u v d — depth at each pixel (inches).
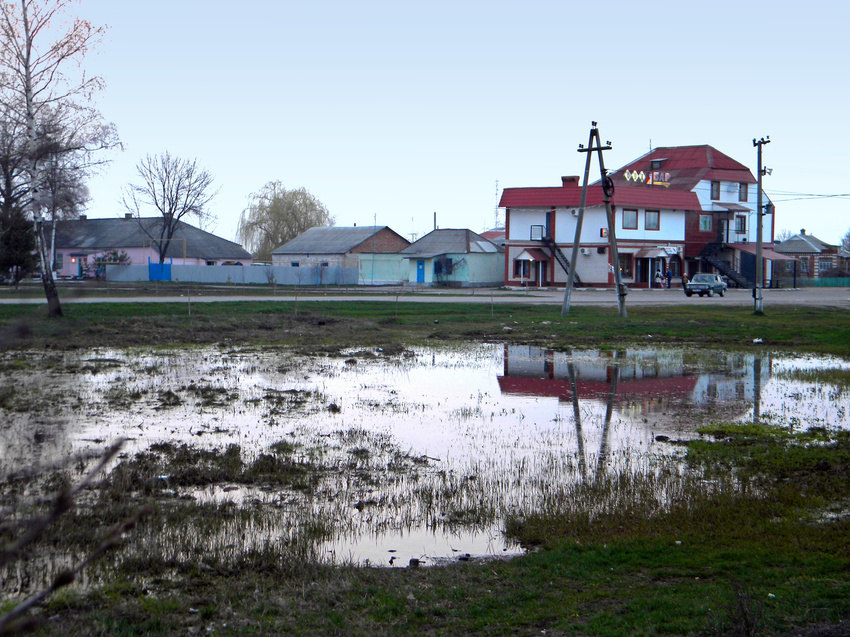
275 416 573.0
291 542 313.7
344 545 319.6
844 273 3823.8
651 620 238.4
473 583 276.7
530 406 637.3
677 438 522.6
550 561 296.2
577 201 2561.5
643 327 1289.4
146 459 430.9
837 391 724.7
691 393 709.9
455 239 2891.2
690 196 2711.6
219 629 235.1
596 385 751.1
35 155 945.5
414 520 350.0
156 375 750.5
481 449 486.6
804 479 417.1
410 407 623.2
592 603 257.6
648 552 304.3
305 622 241.9
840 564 286.8
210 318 1277.1
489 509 365.1
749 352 1023.6
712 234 2861.7
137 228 3171.8
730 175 2893.7
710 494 381.4
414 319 1382.9
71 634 225.0
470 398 671.1
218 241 3331.7
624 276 2578.7
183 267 2787.9
